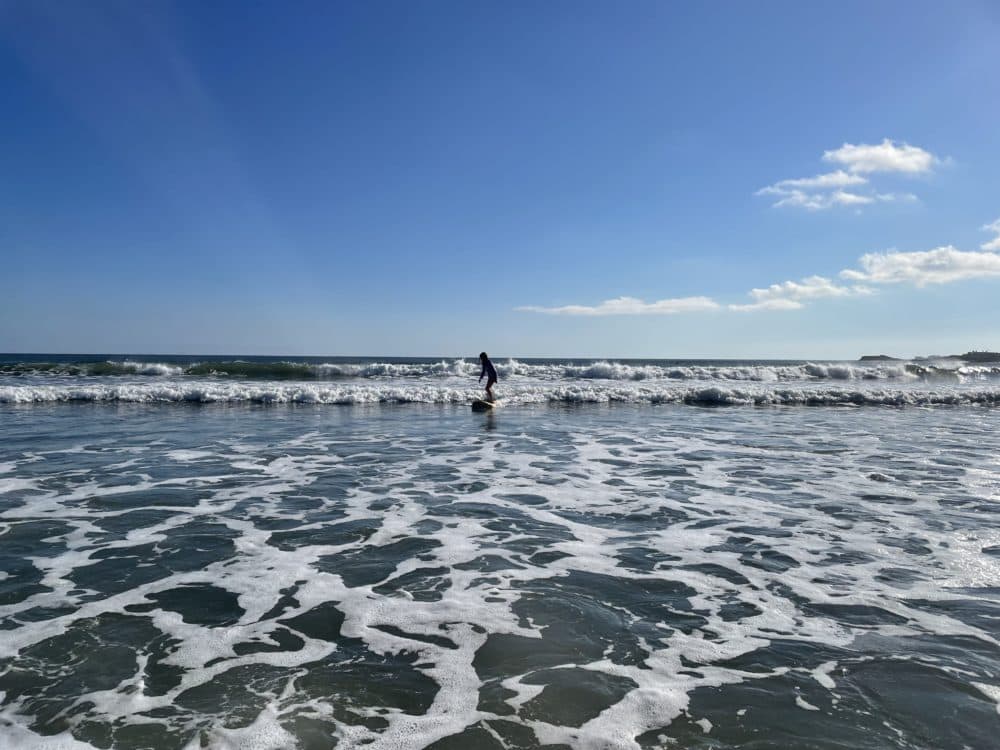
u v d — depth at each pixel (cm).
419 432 1384
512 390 2194
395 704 347
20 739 309
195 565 562
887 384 2902
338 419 1593
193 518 707
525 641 423
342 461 1045
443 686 366
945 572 554
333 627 443
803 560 585
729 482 909
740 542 637
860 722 332
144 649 406
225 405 1889
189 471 950
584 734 321
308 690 360
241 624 446
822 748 311
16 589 502
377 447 1184
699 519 720
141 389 1978
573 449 1182
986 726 329
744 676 379
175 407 1814
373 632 436
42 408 1736
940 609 477
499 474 956
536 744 313
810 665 393
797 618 461
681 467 1016
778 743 314
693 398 2208
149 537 638
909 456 1125
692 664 394
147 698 349
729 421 1636
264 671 381
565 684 370
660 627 445
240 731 319
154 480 888
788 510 758
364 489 853
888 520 716
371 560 580
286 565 565
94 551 595
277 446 1180
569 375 3178
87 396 1941
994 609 477
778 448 1204
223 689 360
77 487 841
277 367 2988
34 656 394
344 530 669
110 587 510
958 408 2052
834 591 511
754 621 456
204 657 397
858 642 423
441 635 432
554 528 684
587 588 517
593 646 417
